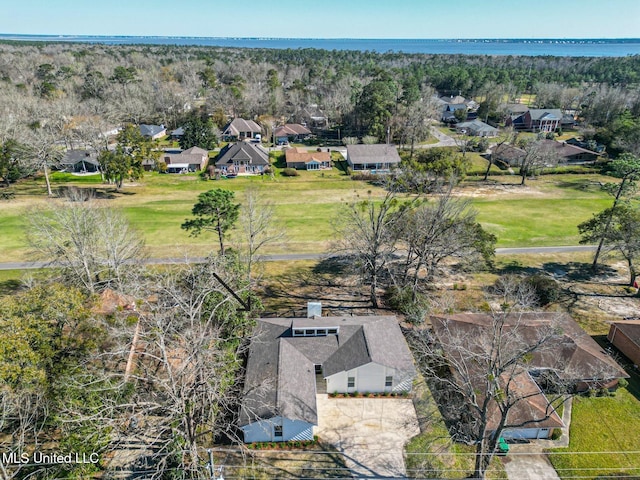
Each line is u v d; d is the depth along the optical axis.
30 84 140.12
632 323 37.06
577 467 26.84
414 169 74.00
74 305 25.58
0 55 190.75
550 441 28.70
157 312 27.06
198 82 171.88
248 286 37.53
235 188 83.31
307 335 34.84
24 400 22.73
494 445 24.36
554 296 44.31
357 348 33.03
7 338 21.61
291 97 148.38
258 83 157.25
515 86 180.25
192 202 74.31
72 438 22.84
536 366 32.75
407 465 26.77
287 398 28.42
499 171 94.00
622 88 167.12
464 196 78.38
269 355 32.38
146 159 92.88
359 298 45.06
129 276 40.84
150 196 77.75
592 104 144.25
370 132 116.62
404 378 32.03
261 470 26.30
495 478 26.00
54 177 88.00
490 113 146.00
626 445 28.38
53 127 96.62
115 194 78.00
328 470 26.36
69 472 23.33
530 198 78.12
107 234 45.75
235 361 28.27
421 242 42.72
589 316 42.34
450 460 27.12
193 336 23.38
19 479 23.23
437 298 44.69
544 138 114.44
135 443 27.20
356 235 43.94
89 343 24.64
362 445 28.17
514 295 42.25
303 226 64.00
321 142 122.94
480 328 35.78
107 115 116.00
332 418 30.33
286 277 49.34
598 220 48.28
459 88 181.00
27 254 52.25
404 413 30.84
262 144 119.75
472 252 44.91
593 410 31.16
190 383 24.92
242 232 59.84
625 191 56.09
